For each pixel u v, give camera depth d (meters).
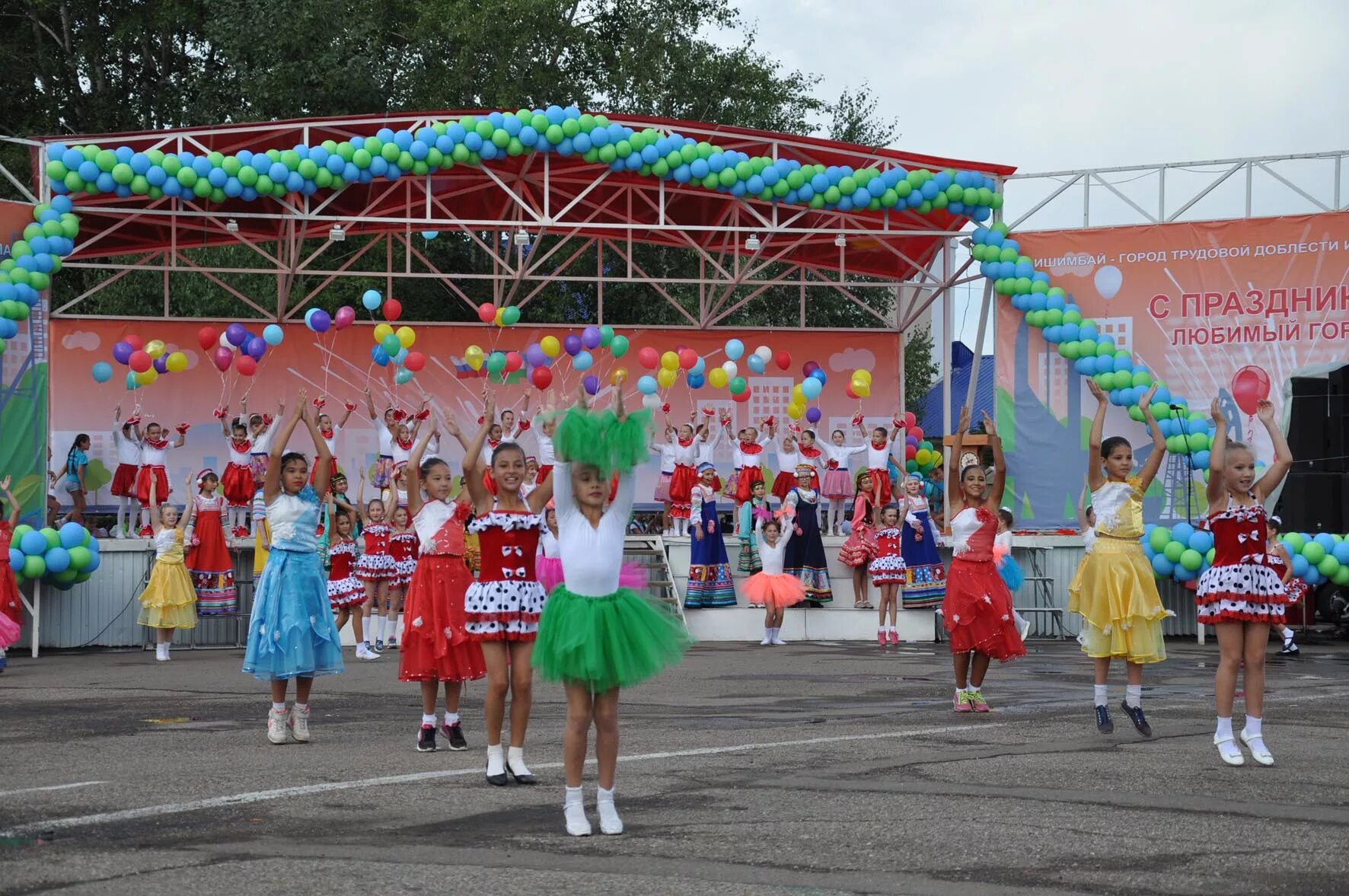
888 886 4.59
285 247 26.41
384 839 5.34
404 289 28.97
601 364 23.80
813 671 13.35
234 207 21.38
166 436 20.84
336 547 15.29
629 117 19.58
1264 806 5.95
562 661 5.38
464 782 6.68
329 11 27.81
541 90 29.70
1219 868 4.84
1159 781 6.60
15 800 6.18
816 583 18.97
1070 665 14.08
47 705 10.66
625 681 5.42
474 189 21.75
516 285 22.22
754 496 19.67
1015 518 19.89
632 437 5.70
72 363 22.30
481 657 7.88
